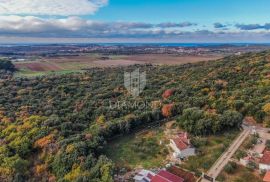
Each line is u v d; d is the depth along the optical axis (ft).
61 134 208.03
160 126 232.53
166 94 288.92
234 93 255.50
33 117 234.38
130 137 216.33
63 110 258.78
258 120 214.07
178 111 246.47
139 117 231.50
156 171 162.09
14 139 204.95
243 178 148.46
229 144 183.73
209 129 200.34
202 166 163.02
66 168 169.27
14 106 269.85
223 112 222.28
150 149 191.31
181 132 211.61
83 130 221.46
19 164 182.70
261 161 153.48
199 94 275.80
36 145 199.31
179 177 150.61
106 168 154.71
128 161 178.81
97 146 185.78
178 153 175.52
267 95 235.40
